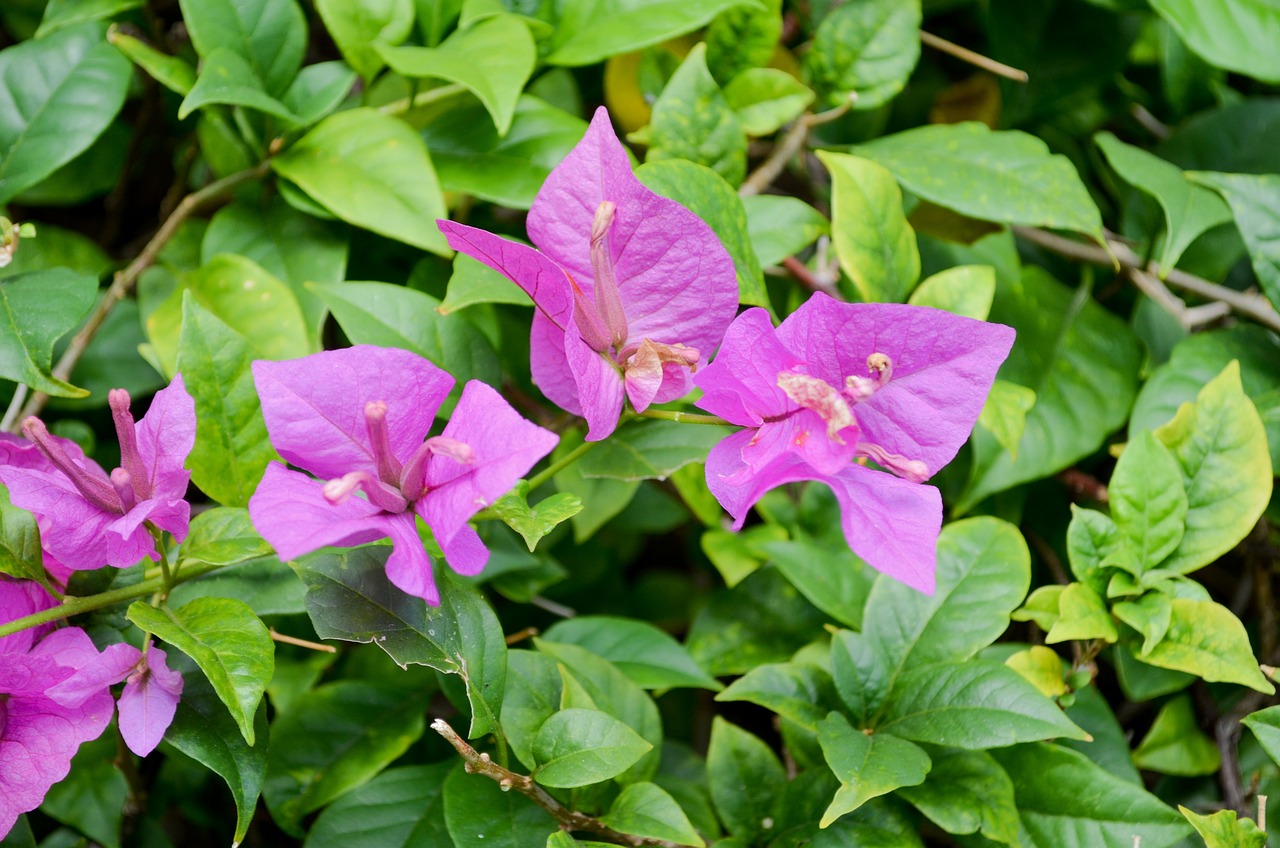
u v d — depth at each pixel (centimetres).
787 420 56
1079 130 72
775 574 65
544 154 64
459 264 60
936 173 64
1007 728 58
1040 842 59
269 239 64
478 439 55
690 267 57
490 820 58
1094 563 61
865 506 55
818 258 67
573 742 57
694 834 58
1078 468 68
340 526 54
